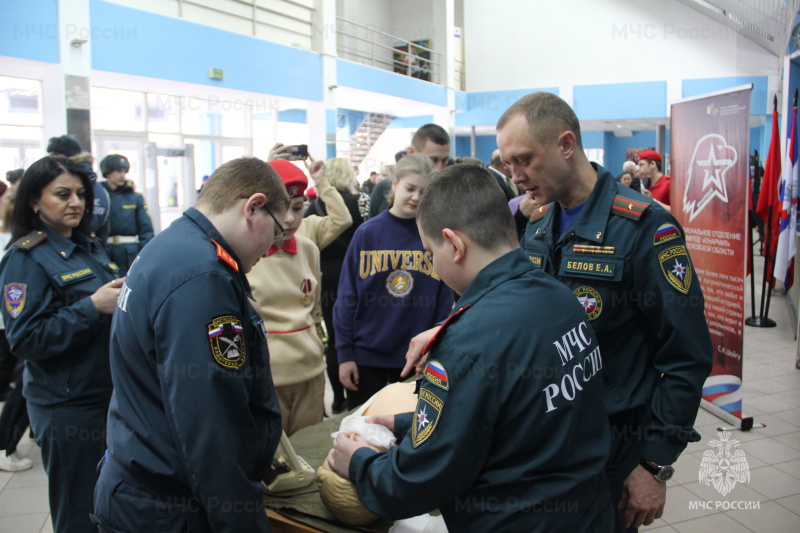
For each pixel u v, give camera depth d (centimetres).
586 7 1342
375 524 134
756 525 238
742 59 1204
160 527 116
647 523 136
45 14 592
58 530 183
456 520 108
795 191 494
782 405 364
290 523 137
